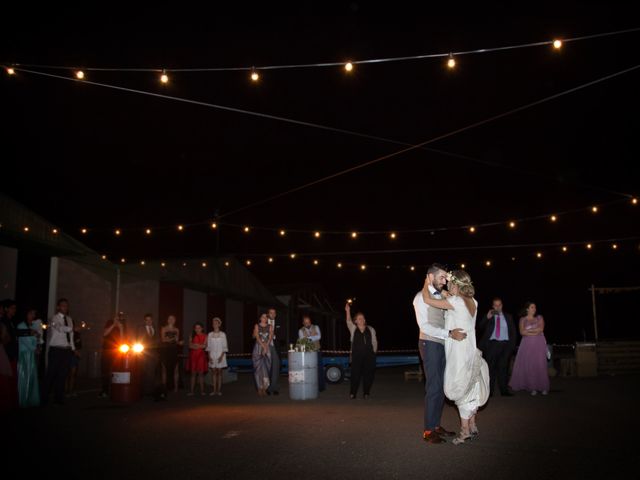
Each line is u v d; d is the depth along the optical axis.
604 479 4.50
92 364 16.53
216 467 5.13
